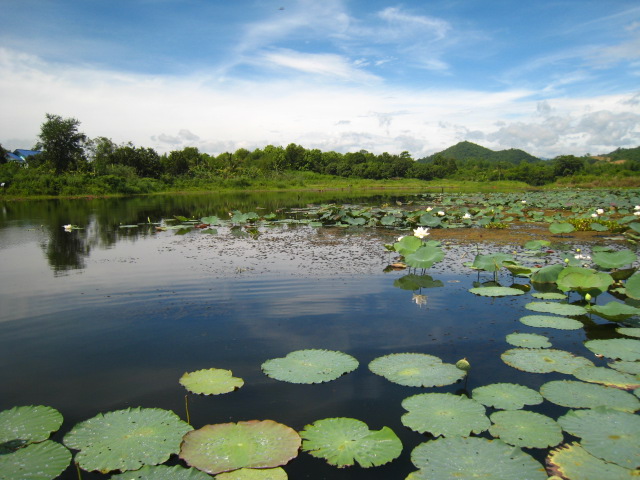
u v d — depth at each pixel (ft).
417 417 9.46
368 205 75.25
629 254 20.88
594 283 17.53
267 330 14.87
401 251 25.18
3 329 15.16
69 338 14.28
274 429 8.88
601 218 45.34
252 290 19.79
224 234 39.58
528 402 9.99
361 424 9.10
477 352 13.00
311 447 8.39
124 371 11.91
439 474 7.61
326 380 11.07
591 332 14.58
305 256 28.07
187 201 95.20
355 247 31.60
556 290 19.75
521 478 7.44
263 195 123.65
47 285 21.03
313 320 15.81
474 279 21.75
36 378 11.54
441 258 22.06
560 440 8.57
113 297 18.86
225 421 9.48
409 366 11.78
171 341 13.96
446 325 15.24
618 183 164.25
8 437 8.79
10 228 45.34
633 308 15.16
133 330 14.94
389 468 8.00
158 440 8.59
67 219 54.85
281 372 11.48
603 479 7.43
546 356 12.42
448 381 10.88
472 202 77.77
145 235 39.14
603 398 10.12
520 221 48.52
